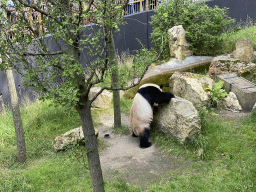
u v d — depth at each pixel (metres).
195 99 6.65
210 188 3.65
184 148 5.02
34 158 5.50
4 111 8.70
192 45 9.20
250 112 6.28
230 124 5.73
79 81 2.71
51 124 7.01
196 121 5.00
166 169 4.45
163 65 9.02
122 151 5.47
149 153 5.21
